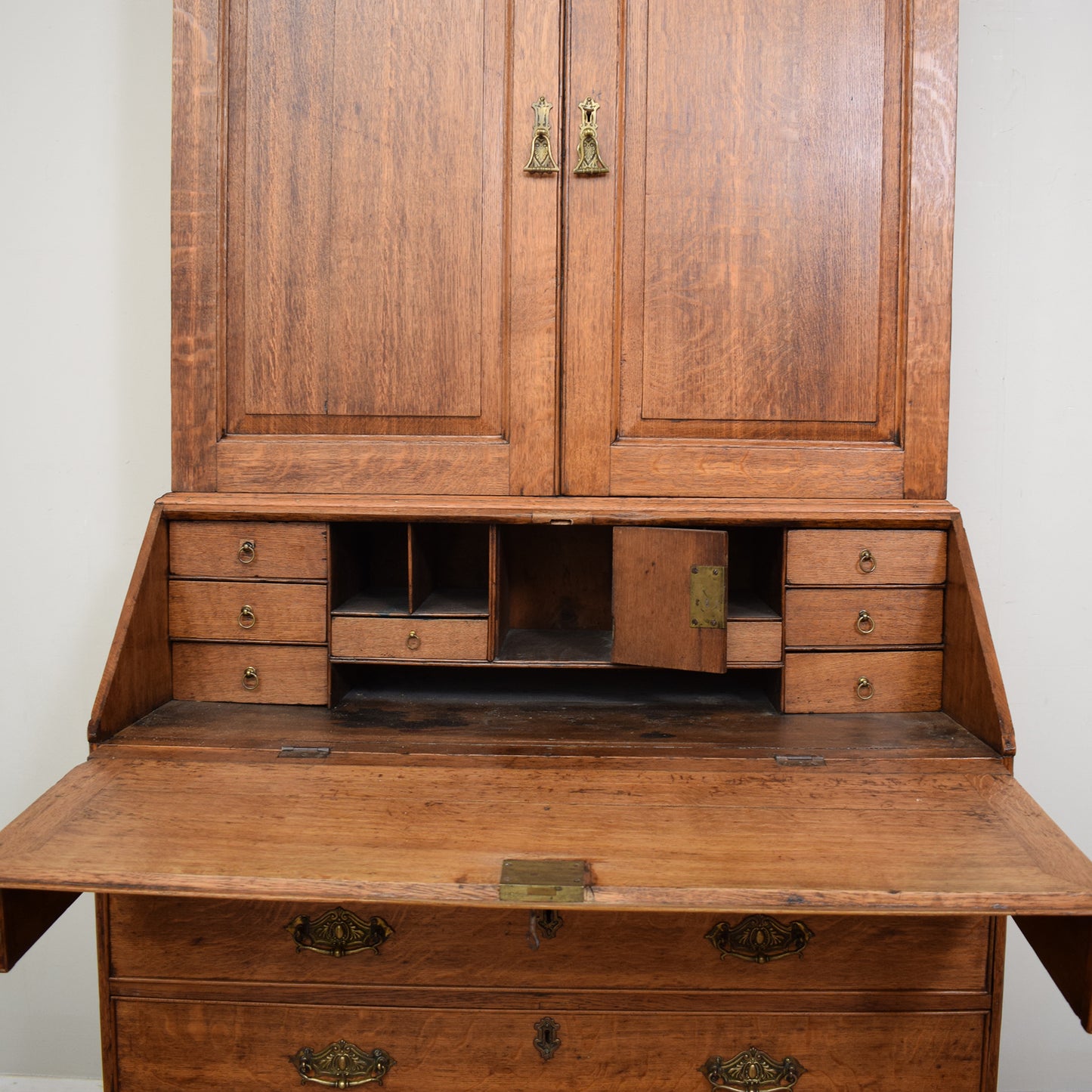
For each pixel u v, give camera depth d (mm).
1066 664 1801
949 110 1345
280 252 1373
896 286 1367
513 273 1361
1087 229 1723
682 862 951
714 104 1354
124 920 1145
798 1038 1140
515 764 1192
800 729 1301
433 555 1555
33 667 1833
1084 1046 1868
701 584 1274
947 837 1006
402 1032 1146
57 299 1769
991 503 1771
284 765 1177
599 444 1373
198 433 1384
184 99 1354
